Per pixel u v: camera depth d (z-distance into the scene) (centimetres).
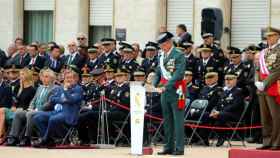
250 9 4444
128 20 4728
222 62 3653
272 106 2694
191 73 3550
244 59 3609
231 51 3688
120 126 3384
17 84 3581
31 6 5128
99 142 3359
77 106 3281
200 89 3550
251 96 3453
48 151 3094
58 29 4969
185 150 3156
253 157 2636
